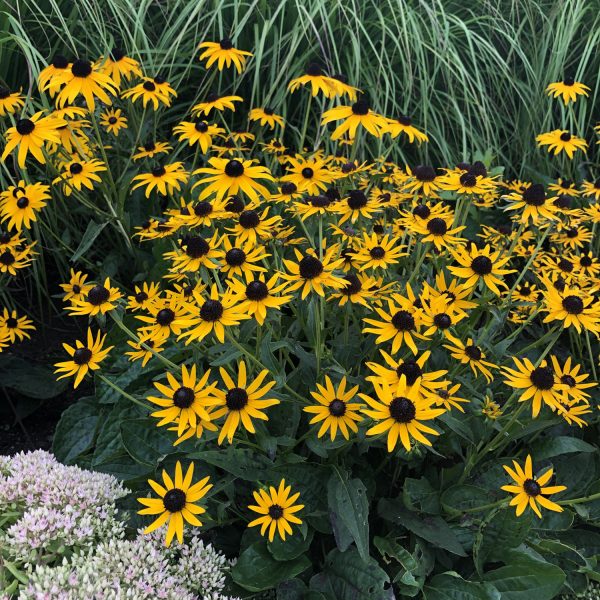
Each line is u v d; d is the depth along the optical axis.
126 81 1.44
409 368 0.84
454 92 1.77
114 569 0.84
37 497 0.90
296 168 1.12
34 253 1.22
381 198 1.17
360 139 1.57
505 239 1.22
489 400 0.93
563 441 0.98
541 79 1.74
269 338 0.90
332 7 1.66
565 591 0.95
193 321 0.86
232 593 0.91
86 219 1.47
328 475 0.94
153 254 1.34
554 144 1.29
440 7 1.74
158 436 1.03
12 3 1.49
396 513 0.94
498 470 0.98
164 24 1.74
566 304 0.92
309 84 1.61
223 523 0.93
